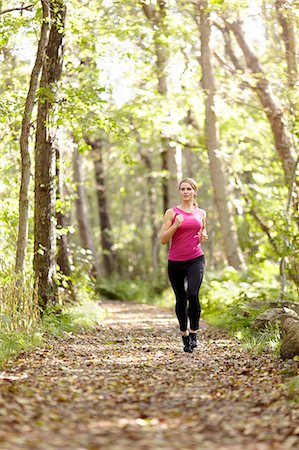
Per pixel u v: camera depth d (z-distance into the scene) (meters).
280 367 7.68
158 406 5.88
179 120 22.14
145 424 5.27
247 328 11.37
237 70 18.39
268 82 17.62
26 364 7.79
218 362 8.38
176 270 9.30
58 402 5.89
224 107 20.52
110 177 40.72
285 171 18.16
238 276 19.12
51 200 12.61
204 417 5.51
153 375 7.35
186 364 8.23
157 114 19.47
